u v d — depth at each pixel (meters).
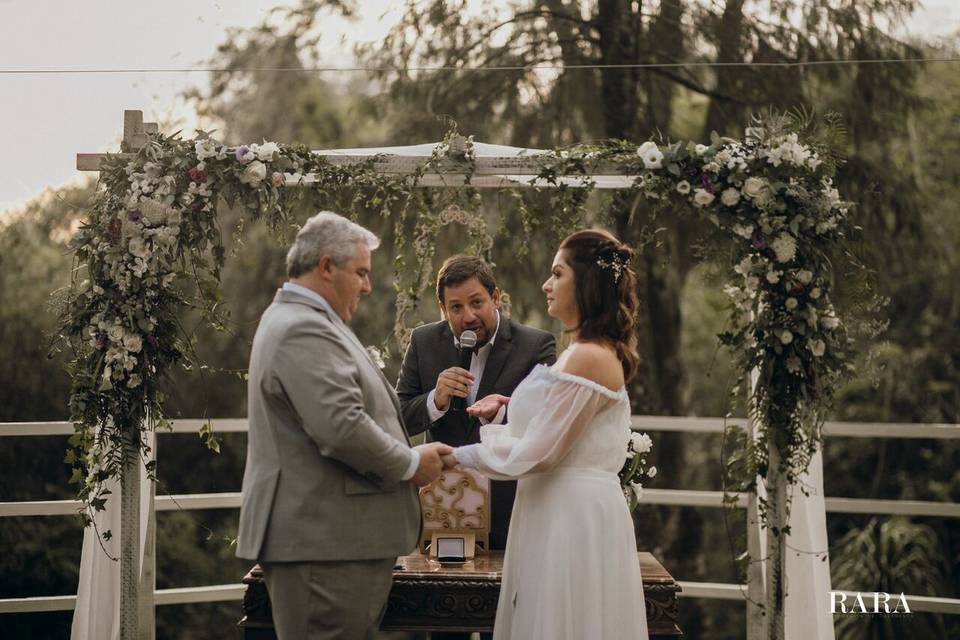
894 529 8.69
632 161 4.08
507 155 4.36
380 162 4.19
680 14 7.91
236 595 5.50
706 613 10.70
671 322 8.35
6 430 5.04
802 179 4.03
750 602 4.28
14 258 9.52
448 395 3.86
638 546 8.70
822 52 7.59
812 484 4.31
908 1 7.85
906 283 9.78
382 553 3.29
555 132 8.02
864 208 7.49
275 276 10.19
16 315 9.52
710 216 4.06
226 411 10.67
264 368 3.22
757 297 4.04
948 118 9.25
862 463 10.24
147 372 3.98
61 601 5.06
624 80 7.91
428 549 3.94
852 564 8.64
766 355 4.05
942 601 5.42
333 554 3.21
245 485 3.32
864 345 6.42
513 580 3.48
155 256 3.88
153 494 4.18
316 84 10.19
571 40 8.00
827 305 4.03
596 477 3.40
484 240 4.90
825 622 4.27
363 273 3.39
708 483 11.38
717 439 11.37
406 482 3.41
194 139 4.02
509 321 4.15
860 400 10.20
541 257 7.87
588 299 3.39
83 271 4.19
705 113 8.41
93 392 3.91
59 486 9.88
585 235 3.46
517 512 3.52
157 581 10.76
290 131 9.73
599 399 3.31
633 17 7.97
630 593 3.39
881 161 7.95
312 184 4.25
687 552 9.32
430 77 8.12
